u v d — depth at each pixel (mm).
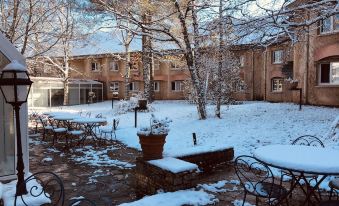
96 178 6340
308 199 4113
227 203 4715
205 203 4672
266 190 4004
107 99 36156
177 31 14305
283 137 9391
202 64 16141
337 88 15789
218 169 6672
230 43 10930
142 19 14250
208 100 21109
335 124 8477
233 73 21781
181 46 13484
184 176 5059
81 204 4910
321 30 16594
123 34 25516
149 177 5406
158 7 13461
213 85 19922
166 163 5246
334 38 15789
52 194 5219
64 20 19766
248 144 8914
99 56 34562
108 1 13391
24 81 4586
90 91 33938
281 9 9297
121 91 35656
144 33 13266
